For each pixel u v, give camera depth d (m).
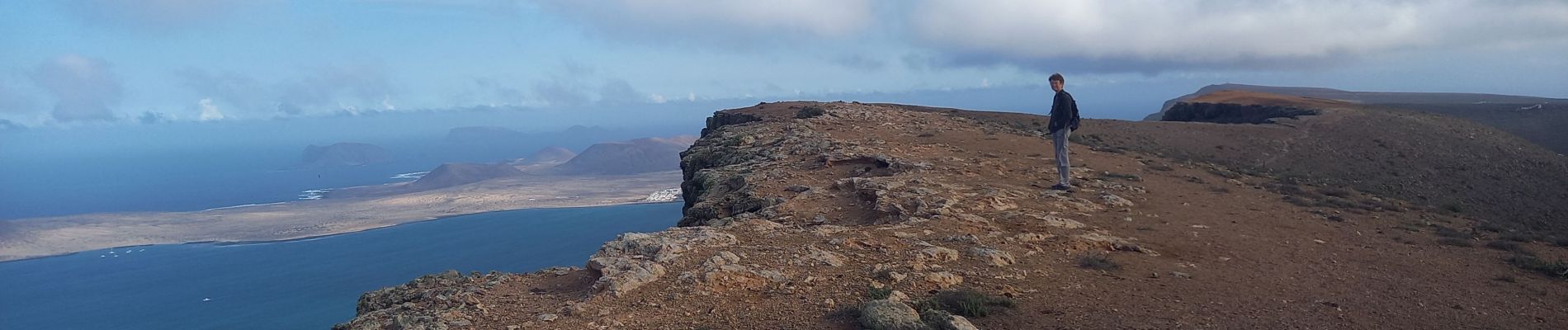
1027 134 40.25
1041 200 17.00
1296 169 38.06
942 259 10.99
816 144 26.91
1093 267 10.81
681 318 8.35
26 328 87.56
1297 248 13.36
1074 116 18.45
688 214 19.25
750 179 21.20
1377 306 9.14
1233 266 11.45
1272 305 9.03
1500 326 8.39
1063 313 8.47
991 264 10.70
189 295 91.75
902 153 25.30
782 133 32.38
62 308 95.88
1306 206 19.00
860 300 8.65
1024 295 9.26
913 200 15.80
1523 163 46.66
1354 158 44.06
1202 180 23.38
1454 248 13.63
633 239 11.74
